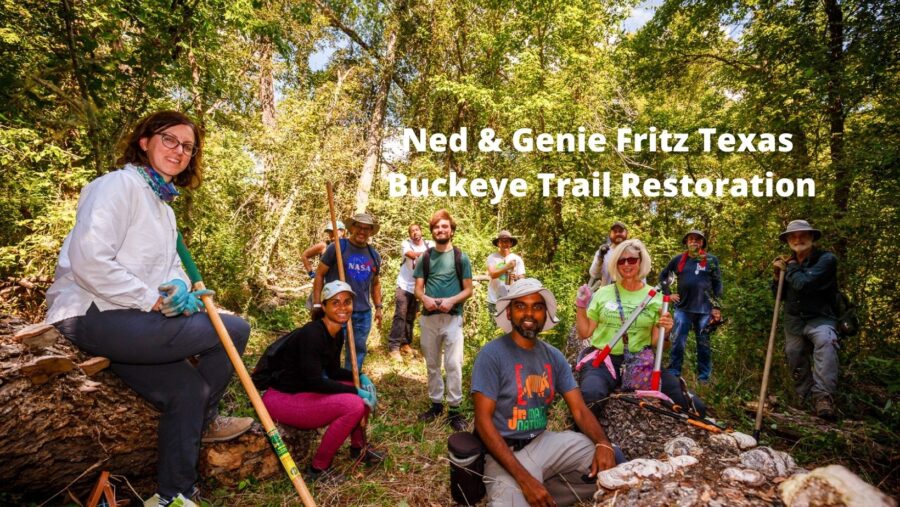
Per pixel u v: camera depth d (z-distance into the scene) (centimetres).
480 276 691
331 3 1285
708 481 212
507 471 249
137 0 400
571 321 719
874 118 661
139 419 256
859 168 621
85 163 471
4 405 212
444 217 434
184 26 429
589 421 275
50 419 226
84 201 215
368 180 1242
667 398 329
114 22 401
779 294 403
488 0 1238
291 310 849
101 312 220
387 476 332
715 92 1073
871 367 496
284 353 324
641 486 212
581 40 1146
